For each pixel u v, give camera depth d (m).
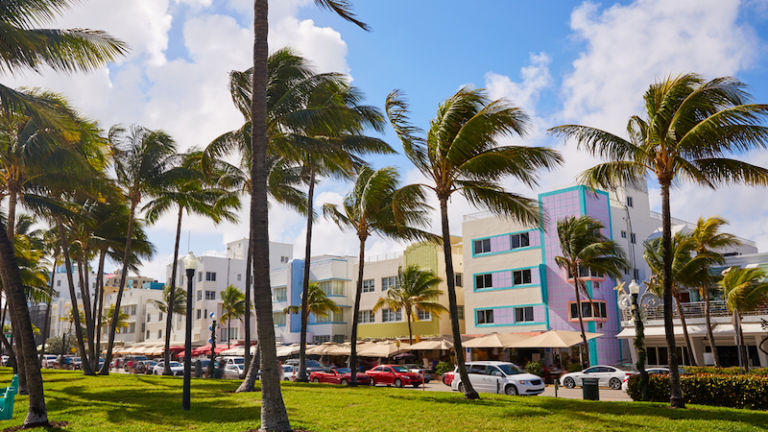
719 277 34.28
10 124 19.73
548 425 12.88
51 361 67.38
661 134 16.05
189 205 33.78
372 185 21.55
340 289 57.00
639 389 19.34
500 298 43.56
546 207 41.56
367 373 32.88
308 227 29.81
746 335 33.12
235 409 16.09
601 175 17.47
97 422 13.94
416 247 50.41
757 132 14.82
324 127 20.27
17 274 13.90
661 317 37.25
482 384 24.89
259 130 12.52
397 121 19.08
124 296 93.12
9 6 14.34
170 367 38.34
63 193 24.03
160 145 32.22
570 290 39.47
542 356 40.81
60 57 14.74
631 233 43.97
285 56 23.56
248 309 29.70
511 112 16.81
